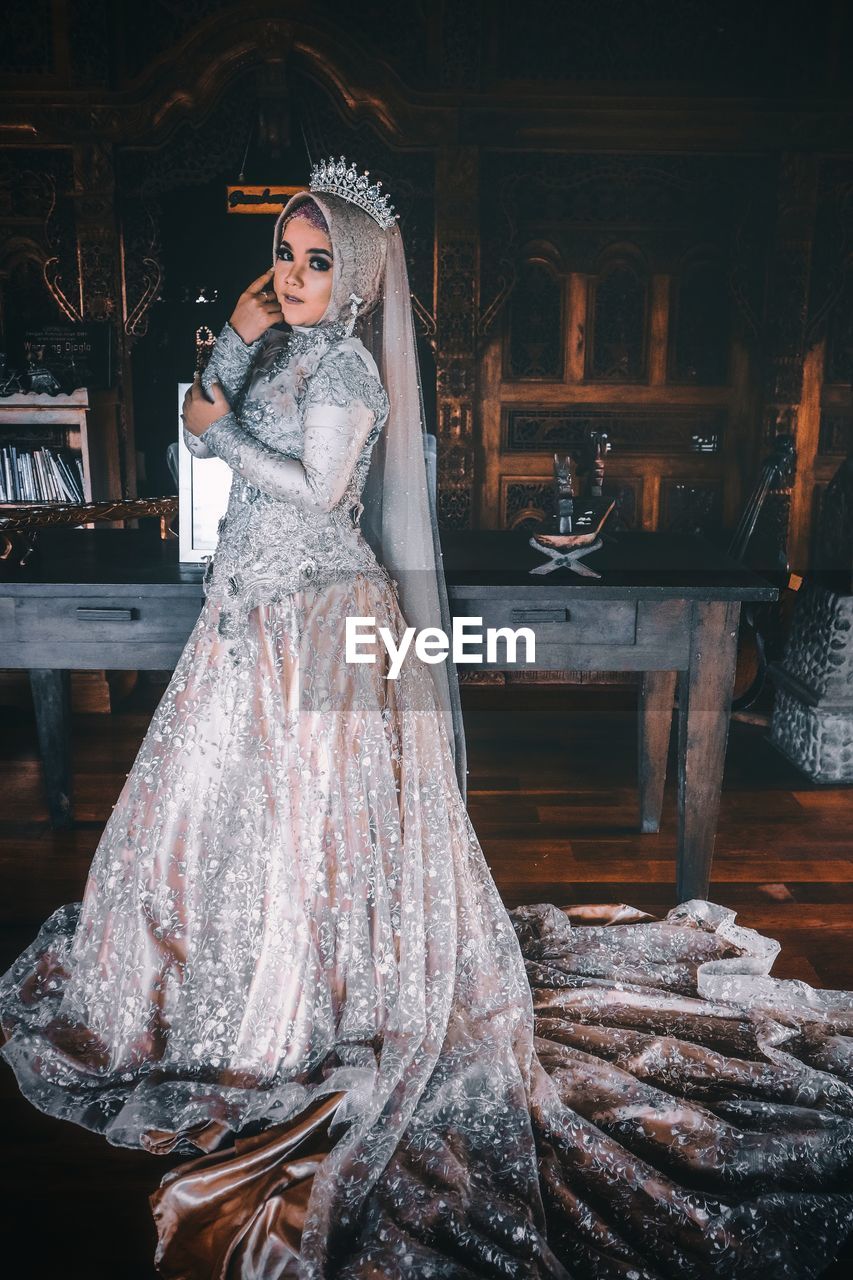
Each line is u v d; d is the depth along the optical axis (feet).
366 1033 7.07
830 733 12.93
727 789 12.90
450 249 17.53
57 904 9.82
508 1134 6.46
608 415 18.74
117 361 17.76
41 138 16.87
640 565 9.95
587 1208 6.00
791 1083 7.18
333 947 7.10
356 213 7.30
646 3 16.81
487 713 16.08
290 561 7.42
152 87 16.65
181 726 7.46
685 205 17.97
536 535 9.61
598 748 14.49
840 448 18.81
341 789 7.19
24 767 13.48
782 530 18.80
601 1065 7.16
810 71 17.07
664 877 10.66
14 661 9.21
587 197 17.89
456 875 7.70
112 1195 6.46
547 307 18.34
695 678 9.36
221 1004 7.13
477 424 18.67
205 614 7.70
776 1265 5.76
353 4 16.57
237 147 17.21
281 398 7.45
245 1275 5.67
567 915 9.57
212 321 18.31
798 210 17.63
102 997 7.56
